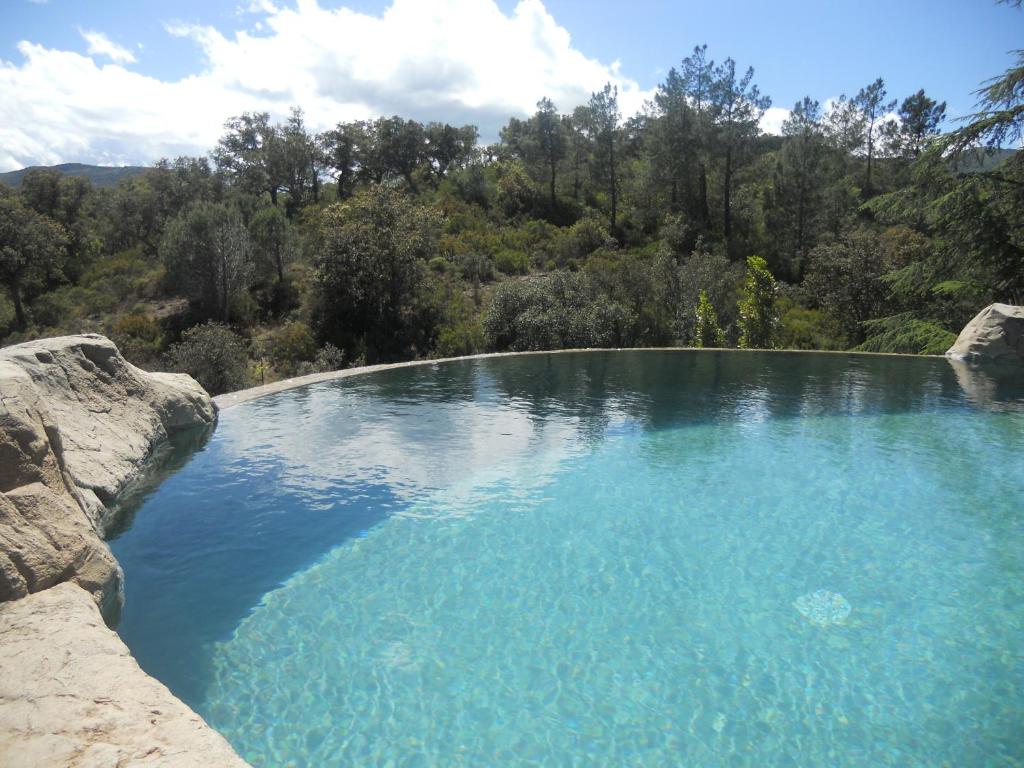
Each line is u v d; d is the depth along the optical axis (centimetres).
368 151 4978
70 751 238
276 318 3108
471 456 781
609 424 934
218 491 658
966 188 1700
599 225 3756
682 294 2369
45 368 620
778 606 458
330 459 762
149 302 3403
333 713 347
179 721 267
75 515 423
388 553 532
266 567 505
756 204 3697
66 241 3994
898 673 386
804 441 848
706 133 3575
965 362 1509
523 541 557
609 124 4025
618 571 507
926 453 796
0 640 313
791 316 2598
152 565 505
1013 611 452
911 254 2450
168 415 818
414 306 2727
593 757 319
